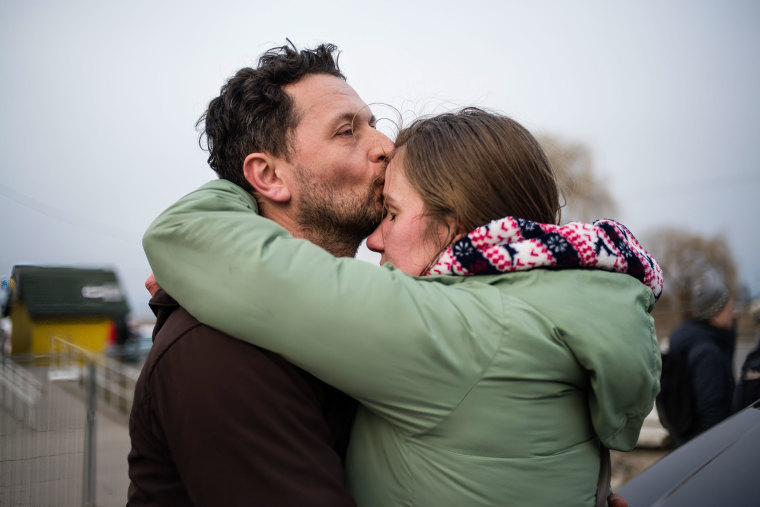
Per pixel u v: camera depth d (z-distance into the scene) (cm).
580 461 95
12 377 391
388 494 91
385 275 88
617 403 93
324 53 134
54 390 396
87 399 406
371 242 121
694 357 316
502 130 108
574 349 89
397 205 111
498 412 86
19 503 343
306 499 84
